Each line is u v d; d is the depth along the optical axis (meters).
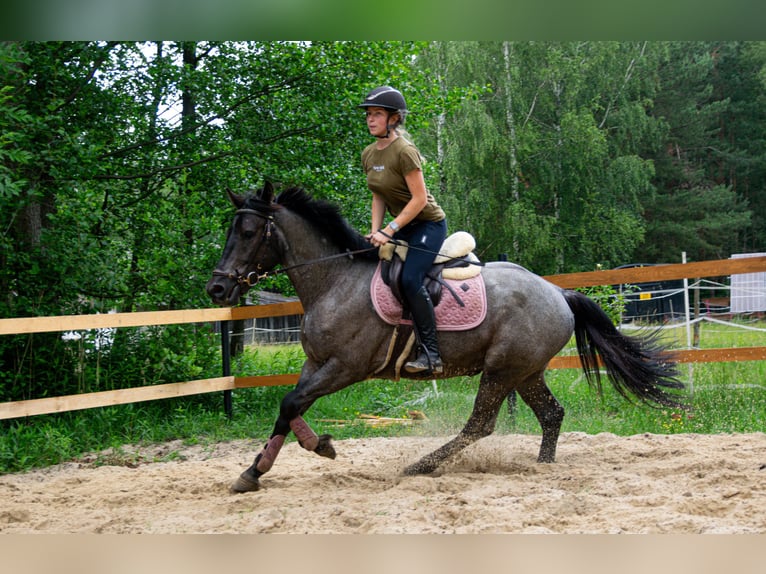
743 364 9.52
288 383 8.27
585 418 7.74
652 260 33.34
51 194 9.15
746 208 33.94
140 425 7.90
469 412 8.33
